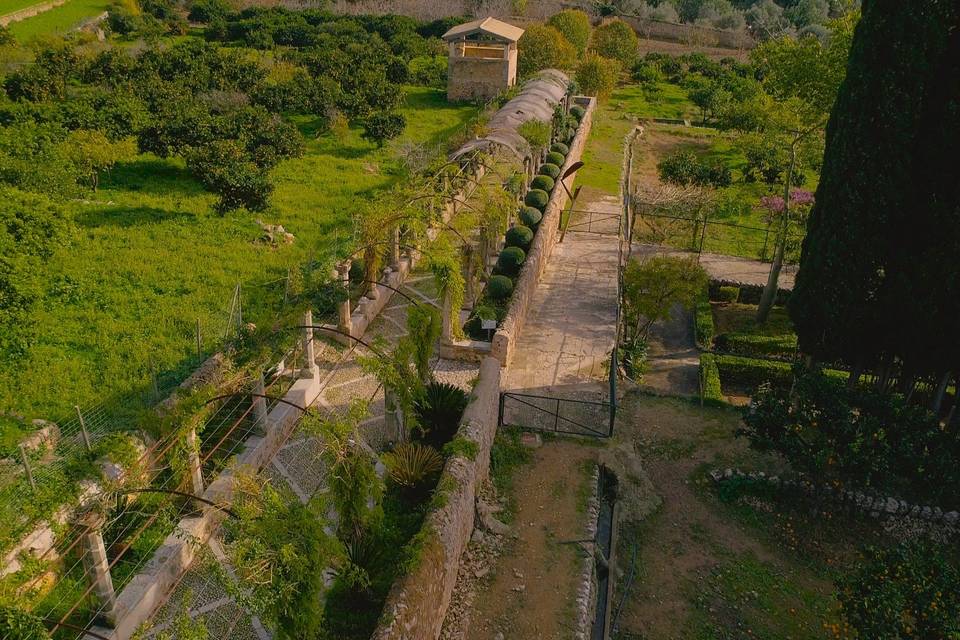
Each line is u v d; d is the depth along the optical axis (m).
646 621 17.75
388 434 20.36
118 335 24.59
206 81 52.84
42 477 16.09
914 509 21.19
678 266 29.06
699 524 20.89
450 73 61.78
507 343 25.08
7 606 11.92
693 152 57.75
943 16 20.23
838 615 17.50
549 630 16.20
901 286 21.77
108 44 68.38
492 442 21.72
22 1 80.69
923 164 21.41
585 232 38.88
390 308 28.56
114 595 14.17
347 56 63.69
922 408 21.31
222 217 35.66
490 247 32.94
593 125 59.94
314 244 33.16
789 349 30.61
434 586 15.05
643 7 108.69
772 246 40.34
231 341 21.42
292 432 21.09
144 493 16.23
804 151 34.97
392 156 47.53
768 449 21.62
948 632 14.52
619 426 23.84
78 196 35.34
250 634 14.94
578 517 19.56
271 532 13.34
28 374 21.83
